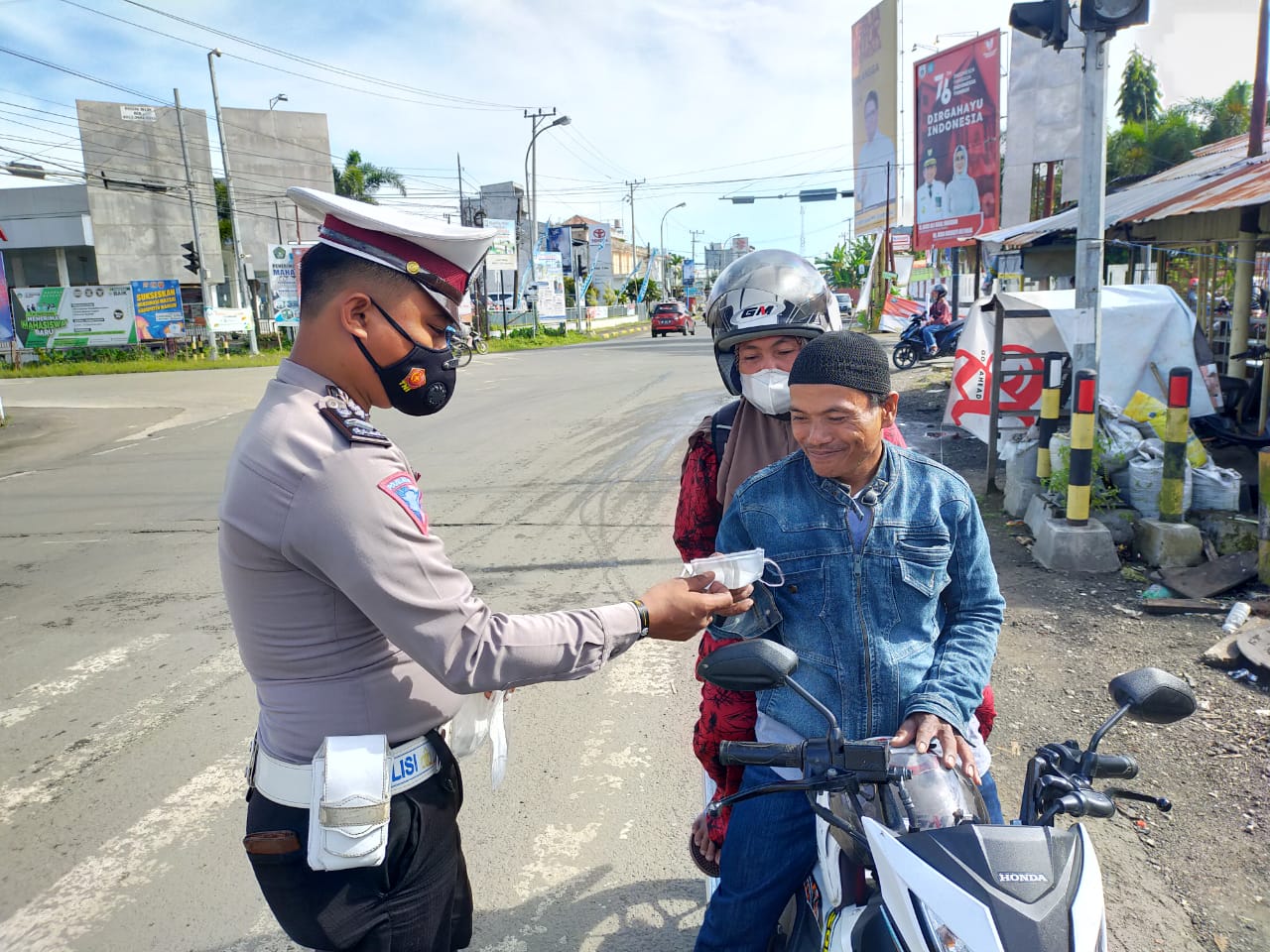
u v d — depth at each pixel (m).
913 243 25.44
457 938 1.93
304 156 41.06
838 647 1.79
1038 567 5.50
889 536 1.76
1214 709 3.68
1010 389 7.90
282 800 1.58
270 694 1.58
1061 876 1.28
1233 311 9.70
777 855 1.80
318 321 1.57
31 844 3.24
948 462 8.75
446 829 1.74
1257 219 8.41
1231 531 5.25
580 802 3.38
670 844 3.11
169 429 14.17
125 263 36.66
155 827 3.32
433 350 1.63
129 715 4.24
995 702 3.89
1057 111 18.59
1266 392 7.98
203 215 38.00
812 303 2.09
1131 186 11.91
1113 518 5.58
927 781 1.52
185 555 6.89
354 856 1.49
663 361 23.83
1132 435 5.79
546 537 6.89
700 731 2.08
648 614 1.65
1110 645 4.36
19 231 36.53
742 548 1.90
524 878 2.96
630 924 2.73
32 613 5.73
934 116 23.50
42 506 8.95
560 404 15.02
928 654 1.81
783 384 2.06
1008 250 12.55
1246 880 2.72
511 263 38.69
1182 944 2.49
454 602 1.50
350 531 1.45
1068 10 5.54
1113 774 1.62
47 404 18.48
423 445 11.37
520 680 1.54
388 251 1.55
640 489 8.44
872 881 1.50
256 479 1.47
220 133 30.70
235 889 2.97
